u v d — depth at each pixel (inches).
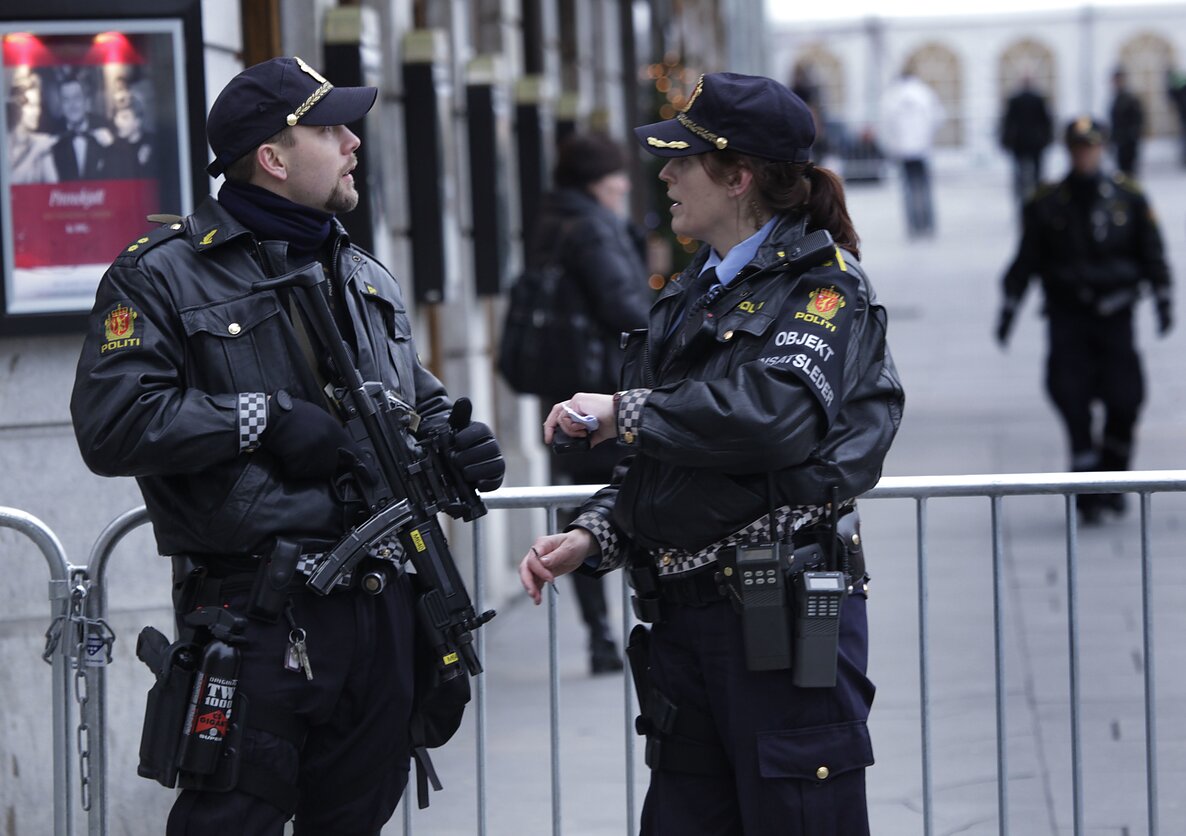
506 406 776.3
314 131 287.7
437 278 633.6
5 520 343.9
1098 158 804.0
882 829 426.0
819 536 283.1
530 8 938.7
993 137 3848.4
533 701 564.7
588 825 438.0
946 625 636.1
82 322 425.4
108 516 430.6
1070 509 355.9
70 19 424.8
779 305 277.7
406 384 304.5
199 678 276.1
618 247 591.8
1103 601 665.0
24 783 429.4
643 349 299.3
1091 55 4074.8
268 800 279.9
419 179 629.3
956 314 1686.8
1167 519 826.2
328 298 292.4
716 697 283.7
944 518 863.1
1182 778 458.6
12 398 428.5
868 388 282.4
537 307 593.0
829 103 4124.0
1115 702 530.6
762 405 266.4
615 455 581.6
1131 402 810.8
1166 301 812.0
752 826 281.3
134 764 426.9
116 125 428.5
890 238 2495.1
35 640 428.8
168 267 281.6
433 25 708.0
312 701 282.2
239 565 282.0
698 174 286.7
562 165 605.9
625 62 1268.5
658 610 291.1
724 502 275.9
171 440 270.1
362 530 281.1
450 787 472.7
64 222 426.3
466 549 690.8
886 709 529.3
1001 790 357.4
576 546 296.4
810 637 275.9
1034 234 814.5
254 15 519.8
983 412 1146.7
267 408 274.7
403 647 292.4
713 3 2113.7
